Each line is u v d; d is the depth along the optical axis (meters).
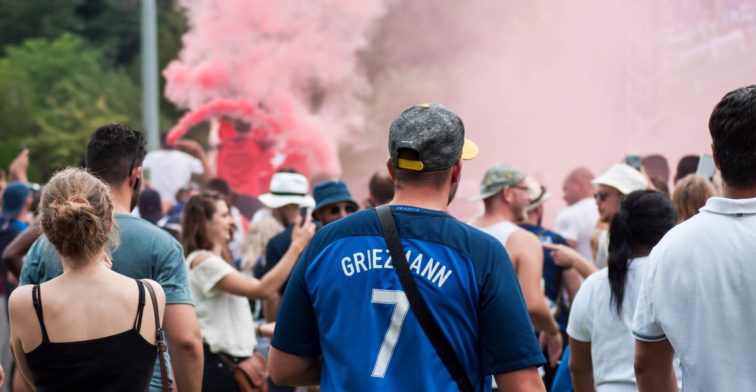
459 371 4.86
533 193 11.39
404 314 4.86
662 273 4.98
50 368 5.42
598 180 10.23
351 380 4.84
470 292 4.89
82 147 64.81
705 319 4.83
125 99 69.06
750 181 4.83
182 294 6.43
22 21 81.38
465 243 4.96
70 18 79.88
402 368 4.82
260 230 11.66
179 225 12.94
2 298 14.44
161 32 51.06
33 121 65.12
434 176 5.06
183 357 6.39
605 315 6.71
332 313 4.98
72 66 69.75
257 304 11.67
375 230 5.03
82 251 5.50
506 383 4.91
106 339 5.46
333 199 10.38
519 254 8.32
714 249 4.84
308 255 5.16
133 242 6.35
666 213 6.59
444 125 5.00
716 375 4.79
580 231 12.54
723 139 4.85
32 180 59.28
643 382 5.28
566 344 10.37
